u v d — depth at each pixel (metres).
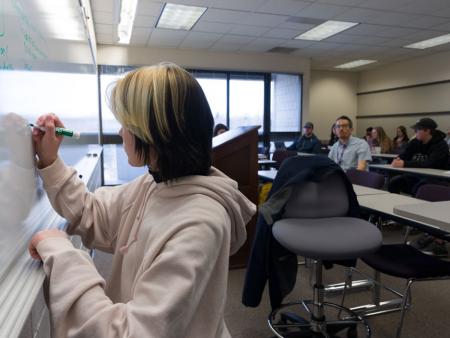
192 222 0.57
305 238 1.41
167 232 0.57
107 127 6.33
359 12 4.75
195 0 4.25
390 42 6.39
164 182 0.66
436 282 2.57
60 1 1.27
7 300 0.51
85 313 0.52
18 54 0.71
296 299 2.31
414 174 3.77
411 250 1.92
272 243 1.73
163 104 0.61
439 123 7.52
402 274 1.65
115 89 0.65
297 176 1.61
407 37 6.06
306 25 5.28
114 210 0.85
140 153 0.66
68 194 0.80
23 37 0.75
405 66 8.16
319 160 1.65
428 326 2.01
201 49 6.77
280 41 6.22
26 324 0.56
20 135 0.68
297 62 7.57
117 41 6.08
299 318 1.86
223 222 0.61
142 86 0.61
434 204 1.40
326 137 9.56
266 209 1.64
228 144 2.65
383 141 6.67
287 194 1.64
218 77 7.12
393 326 2.00
